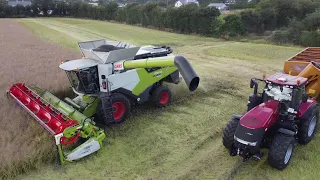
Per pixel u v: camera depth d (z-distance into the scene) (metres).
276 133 6.11
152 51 9.37
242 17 28.08
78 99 8.74
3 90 9.87
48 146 6.66
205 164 6.48
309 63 9.54
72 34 30.05
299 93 6.35
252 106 6.99
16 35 25.89
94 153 6.91
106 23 43.72
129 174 6.19
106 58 7.88
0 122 7.73
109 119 7.61
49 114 7.22
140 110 9.43
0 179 5.93
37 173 6.18
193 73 6.12
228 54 19.30
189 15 30.70
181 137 7.69
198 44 24.08
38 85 10.27
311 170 6.09
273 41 24.84
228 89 11.59
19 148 6.57
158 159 6.71
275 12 27.33
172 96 10.64
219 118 8.82
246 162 6.46
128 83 8.47
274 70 14.73
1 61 14.24
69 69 7.66
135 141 7.48
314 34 22.14
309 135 7.00
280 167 5.88
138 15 39.38
